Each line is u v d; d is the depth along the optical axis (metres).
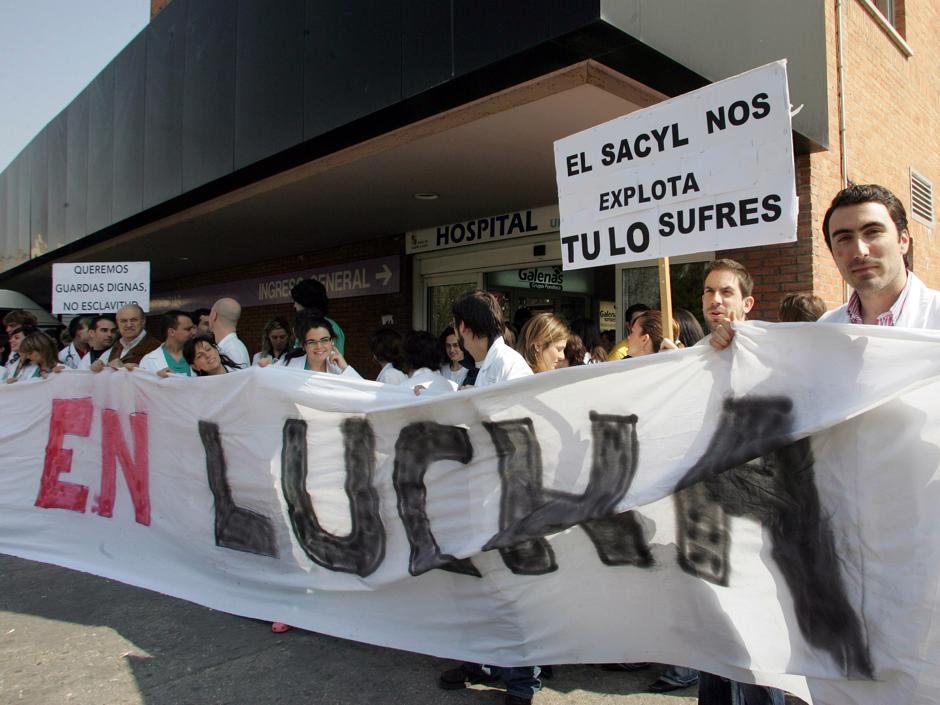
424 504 3.05
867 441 2.08
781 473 2.26
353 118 5.16
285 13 5.80
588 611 2.66
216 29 6.72
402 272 9.32
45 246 11.37
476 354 3.43
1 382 6.52
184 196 7.42
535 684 2.93
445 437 2.99
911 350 2.03
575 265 3.12
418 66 4.62
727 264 2.97
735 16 4.67
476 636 2.93
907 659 1.97
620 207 2.95
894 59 7.67
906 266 2.23
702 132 2.69
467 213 8.04
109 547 4.46
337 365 4.28
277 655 3.44
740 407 2.32
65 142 10.46
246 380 3.72
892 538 2.02
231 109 6.53
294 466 3.51
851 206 2.14
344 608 3.35
